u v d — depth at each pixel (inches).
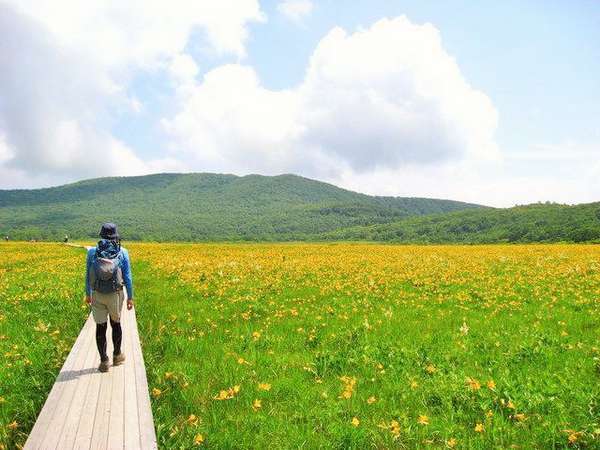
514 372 317.4
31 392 291.1
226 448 220.2
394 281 793.6
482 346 384.5
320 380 307.9
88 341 390.9
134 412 245.4
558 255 1336.1
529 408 254.5
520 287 706.8
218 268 1056.2
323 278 866.8
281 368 335.6
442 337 419.8
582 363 333.4
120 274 310.2
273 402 275.9
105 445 210.7
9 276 950.4
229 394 277.6
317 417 250.2
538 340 394.0
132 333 418.9
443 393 279.3
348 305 586.6
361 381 304.0
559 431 230.1
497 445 220.5
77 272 1000.9
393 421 229.0
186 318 521.3
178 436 231.5
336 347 391.5
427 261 1237.1
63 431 224.2
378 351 368.2
